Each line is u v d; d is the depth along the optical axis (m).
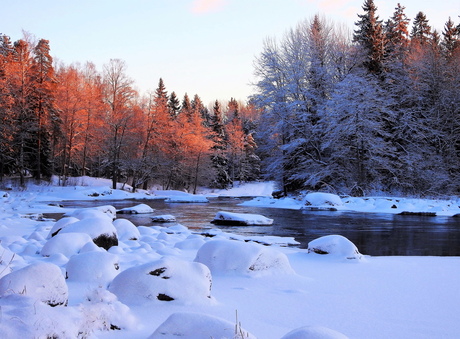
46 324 3.07
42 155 47.69
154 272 5.45
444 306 5.56
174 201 41.78
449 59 44.81
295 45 41.59
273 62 41.50
